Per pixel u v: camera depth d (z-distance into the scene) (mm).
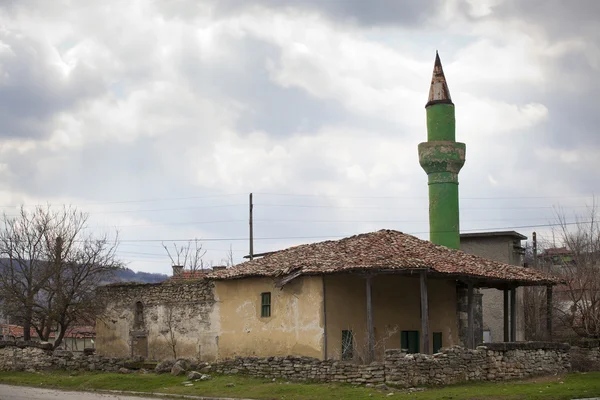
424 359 28391
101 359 35656
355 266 30406
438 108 49062
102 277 43719
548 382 30484
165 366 33656
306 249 36125
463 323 37281
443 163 48219
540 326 51062
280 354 33438
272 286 34156
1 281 41875
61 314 41531
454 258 34594
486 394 26312
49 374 35188
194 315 37844
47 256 42812
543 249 64500
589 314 46656
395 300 34312
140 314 40719
